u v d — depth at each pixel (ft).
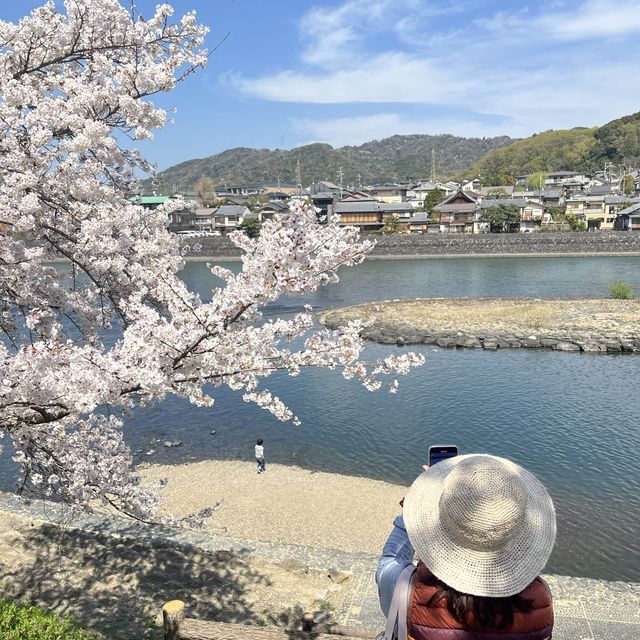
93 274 28.37
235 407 79.25
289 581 31.40
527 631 6.44
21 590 27.76
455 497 6.69
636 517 48.75
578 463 59.41
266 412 77.15
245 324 20.10
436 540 6.91
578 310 135.03
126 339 17.30
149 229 28.66
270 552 34.73
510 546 6.68
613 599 29.01
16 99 23.09
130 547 33.32
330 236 17.60
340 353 21.01
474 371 93.45
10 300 26.55
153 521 28.48
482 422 71.51
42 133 22.65
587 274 207.21
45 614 21.88
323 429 70.90
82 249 25.80
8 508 36.94
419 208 354.95
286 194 424.46
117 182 29.78
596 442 64.59
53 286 27.12
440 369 95.04
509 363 97.81
